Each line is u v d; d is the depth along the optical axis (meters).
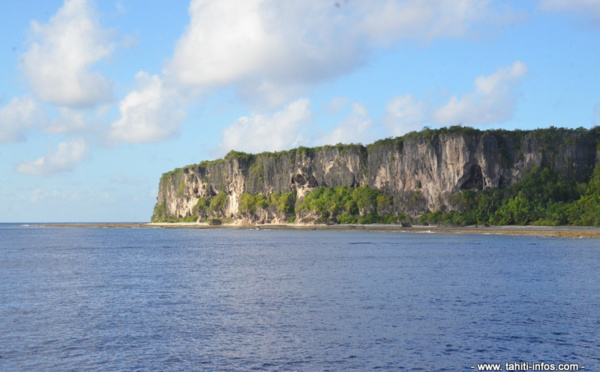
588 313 46.81
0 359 35.41
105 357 35.81
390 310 48.56
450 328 42.12
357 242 148.25
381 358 35.44
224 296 56.47
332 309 49.25
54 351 37.03
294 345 38.19
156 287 62.91
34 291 60.31
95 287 63.12
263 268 82.50
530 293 56.50
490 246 121.38
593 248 111.62
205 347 37.84
